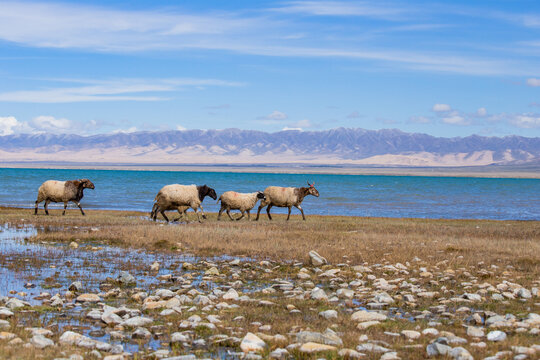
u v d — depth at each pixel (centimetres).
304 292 1321
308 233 2645
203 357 823
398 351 850
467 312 1148
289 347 855
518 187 14700
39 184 10562
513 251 2111
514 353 830
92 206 5394
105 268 1653
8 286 1358
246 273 1620
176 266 1733
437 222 3938
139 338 928
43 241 2258
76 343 866
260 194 3494
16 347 816
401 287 1426
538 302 1255
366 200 7569
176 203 3247
